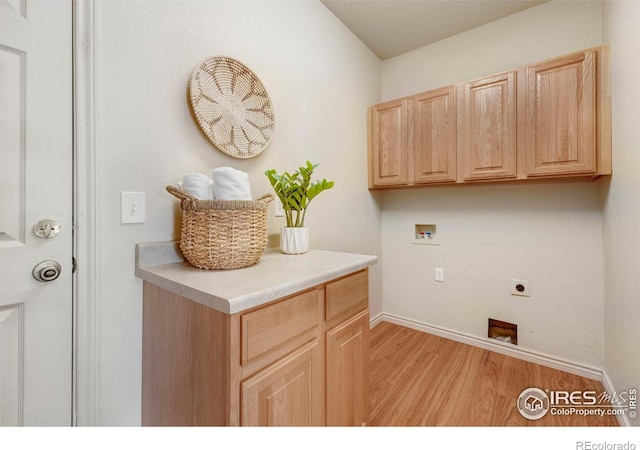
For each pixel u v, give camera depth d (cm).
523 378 169
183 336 82
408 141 211
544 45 183
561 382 165
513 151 170
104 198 94
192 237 98
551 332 182
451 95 191
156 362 95
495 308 202
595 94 148
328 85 192
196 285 79
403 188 236
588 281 171
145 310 100
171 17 110
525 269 191
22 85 80
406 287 245
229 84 127
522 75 167
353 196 219
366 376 122
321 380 97
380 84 253
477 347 208
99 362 93
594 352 169
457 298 219
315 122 181
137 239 102
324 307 98
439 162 197
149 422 98
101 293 94
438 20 201
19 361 81
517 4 184
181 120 114
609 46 144
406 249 244
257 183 144
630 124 120
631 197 120
